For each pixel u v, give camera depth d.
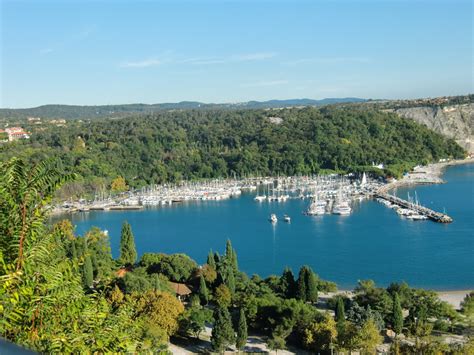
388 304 80.56
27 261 13.72
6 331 13.02
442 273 114.00
